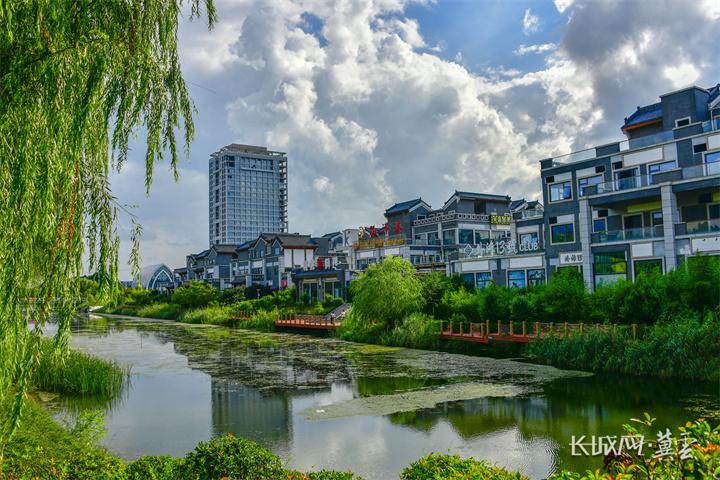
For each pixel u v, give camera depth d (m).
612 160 34.59
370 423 16.97
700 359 21.00
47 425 13.59
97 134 7.63
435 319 37.47
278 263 74.56
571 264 36.28
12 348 6.79
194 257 101.38
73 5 7.27
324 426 16.81
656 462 5.20
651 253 30.47
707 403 17.52
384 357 31.31
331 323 46.03
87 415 14.50
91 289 8.05
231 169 164.25
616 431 15.16
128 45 8.09
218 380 25.36
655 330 23.36
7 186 6.46
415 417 17.48
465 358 29.92
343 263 61.38
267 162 169.38
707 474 4.61
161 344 40.78
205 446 8.46
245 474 8.06
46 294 7.40
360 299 39.25
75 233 7.55
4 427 7.27
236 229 163.12
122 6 7.95
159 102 8.66
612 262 32.53
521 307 30.61
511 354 29.41
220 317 61.28
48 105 6.64
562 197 37.59
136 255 8.58
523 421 16.53
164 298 87.00
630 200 32.06
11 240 6.47
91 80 6.83
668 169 31.75
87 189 8.09
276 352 34.97
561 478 5.23
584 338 25.61
